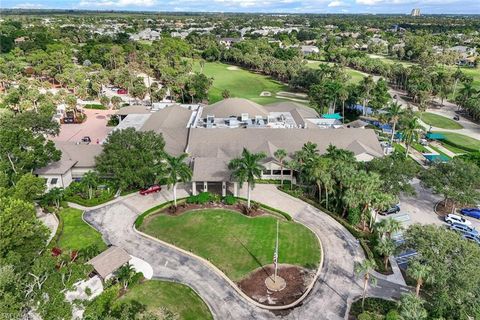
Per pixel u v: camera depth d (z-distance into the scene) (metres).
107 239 62.47
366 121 134.62
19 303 34.66
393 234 64.69
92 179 74.50
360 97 144.38
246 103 118.06
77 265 42.19
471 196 69.12
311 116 120.44
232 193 79.25
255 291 51.72
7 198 51.62
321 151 90.50
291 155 87.19
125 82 164.12
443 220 71.50
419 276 44.22
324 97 136.25
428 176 73.44
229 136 93.00
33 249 47.94
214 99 162.62
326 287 52.72
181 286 51.97
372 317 44.09
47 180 77.25
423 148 111.50
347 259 58.88
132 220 68.50
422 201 79.62
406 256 60.16
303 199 77.19
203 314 47.34
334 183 70.06
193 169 77.00
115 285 48.41
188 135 94.88
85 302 39.91
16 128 73.31
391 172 71.69
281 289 52.16
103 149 78.44
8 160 69.19
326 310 48.50
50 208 70.00
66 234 63.41
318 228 67.38
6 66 171.75
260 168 74.12
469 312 43.91
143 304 48.03
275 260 52.78
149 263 56.69
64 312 36.22
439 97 171.75
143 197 76.81
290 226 67.50
